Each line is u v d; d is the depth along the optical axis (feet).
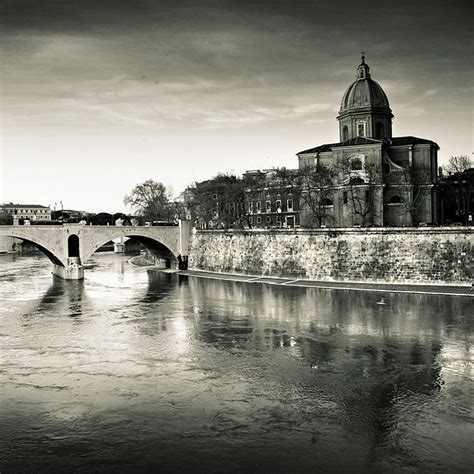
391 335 183.73
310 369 149.48
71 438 109.60
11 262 509.35
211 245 398.83
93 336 189.16
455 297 248.32
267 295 272.92
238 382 139.74
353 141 390.63
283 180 442.09
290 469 97.55
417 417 117.39
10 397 130.62
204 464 99.45
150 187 592.60
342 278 310.04
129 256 601.21
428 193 395.34
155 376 144.87
